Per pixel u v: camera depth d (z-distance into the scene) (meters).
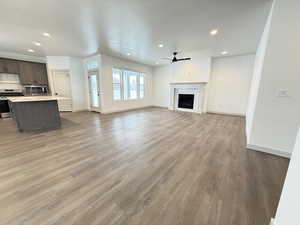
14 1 2.13
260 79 2.29
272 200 1.37
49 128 3.77
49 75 5.95
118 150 2.46
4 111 5.02
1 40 3.87
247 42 3.94
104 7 2.32
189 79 6.21
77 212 1.21
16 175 1.72
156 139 3.00
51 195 1.40
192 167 1.94
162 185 1.57
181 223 1.12
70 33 3.39
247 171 1.85
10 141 2.83
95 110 6.38
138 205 1.29
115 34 3.46
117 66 6.05
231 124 4.27
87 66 6.24
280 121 2.22
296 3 1.88
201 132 3.49
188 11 2.43
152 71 8.20
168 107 7.48
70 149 2.48
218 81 5.97
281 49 2.07
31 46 4.44
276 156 2.27
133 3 2.20
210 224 1.11
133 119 4.90
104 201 1.33
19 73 5.47
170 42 4.01
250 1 2.12
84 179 1.66
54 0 2.12
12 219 1.14
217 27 3.04
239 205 1.30
